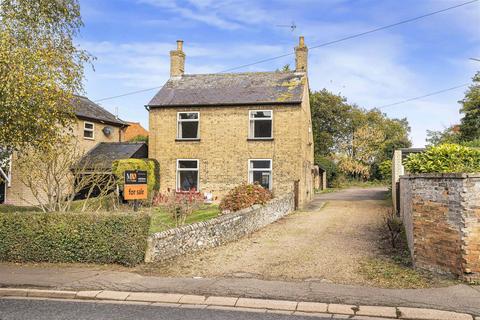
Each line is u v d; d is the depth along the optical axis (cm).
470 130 2770
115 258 1018
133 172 1355
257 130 2431
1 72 1079
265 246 1259
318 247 1219
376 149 5369
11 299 802
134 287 841
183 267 1003
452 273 853
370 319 676
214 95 2530
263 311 719
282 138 2375
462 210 828
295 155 2353
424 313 679
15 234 1070
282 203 1964
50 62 1176
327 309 712
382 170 3741
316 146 4931
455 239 845
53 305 758
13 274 945
